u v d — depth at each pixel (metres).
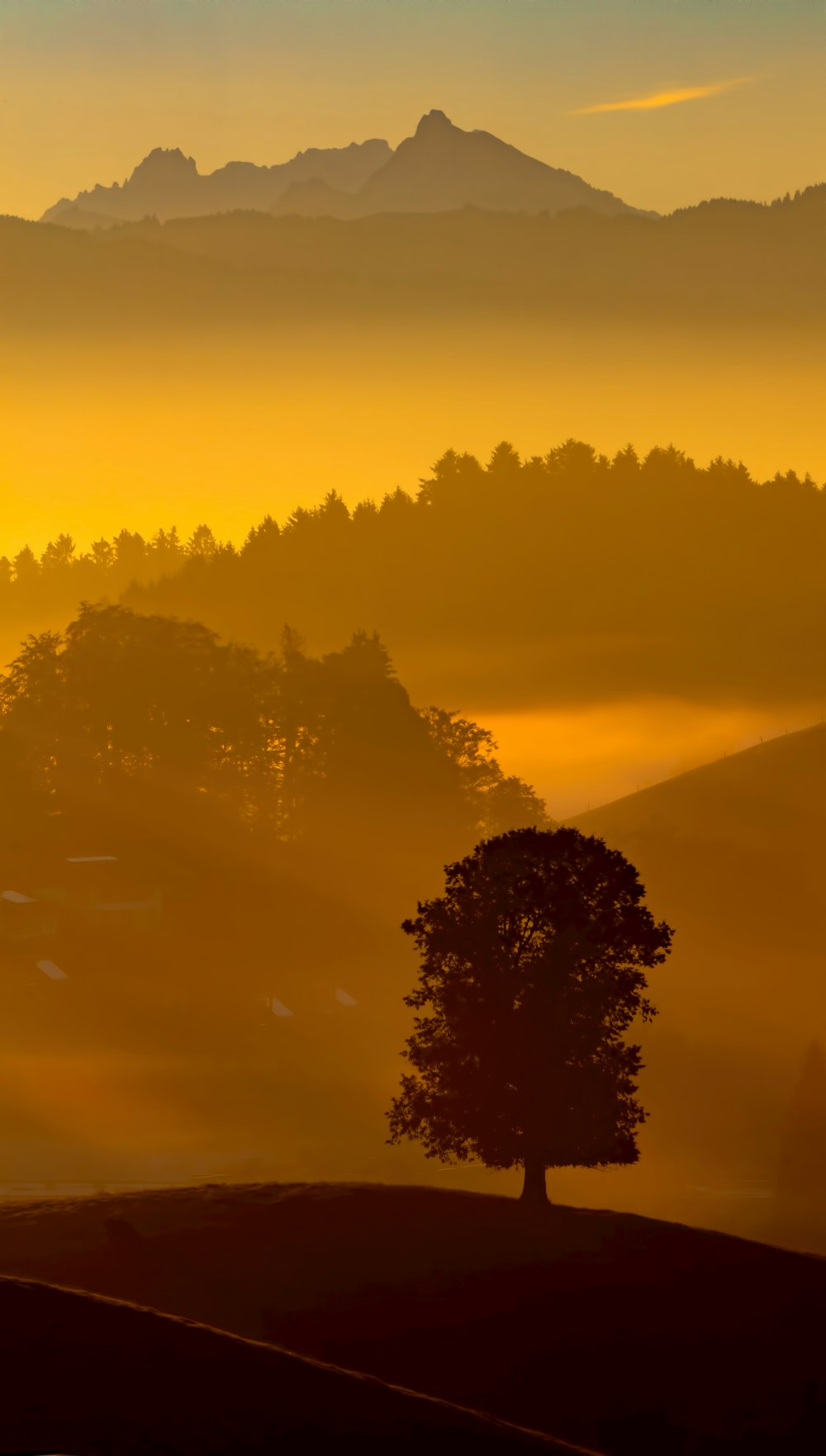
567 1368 73.81
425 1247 83.25
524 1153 91.19
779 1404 73.31
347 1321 75.12
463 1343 74.69
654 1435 70.62
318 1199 90.25
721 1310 80.00
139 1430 52.88
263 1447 53.94
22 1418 52.38
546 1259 82.69
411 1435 57.88
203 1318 74.38
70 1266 79.56
